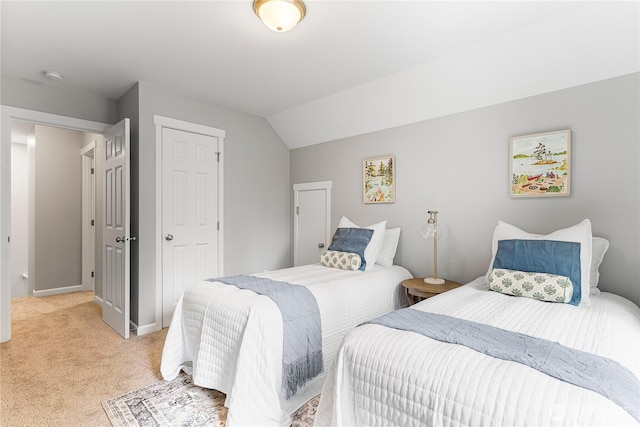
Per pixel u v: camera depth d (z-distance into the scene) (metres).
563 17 1.92
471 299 1.85
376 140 3.39
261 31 2.12
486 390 0.95
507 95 2.49
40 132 4.29
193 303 2.06
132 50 2.38
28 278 4.29
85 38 2.21
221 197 3.54
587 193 2.17
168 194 3.10
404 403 1.09
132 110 3.01
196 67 2.65
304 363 1.89
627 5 1.74
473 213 2.71
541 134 2.33
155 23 2.03
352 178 3.61
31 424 1.65
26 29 2.09
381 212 3.36
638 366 1.11
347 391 1.26
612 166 2.08
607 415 0.82
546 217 2.34
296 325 1.87
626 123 2.03
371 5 1.84
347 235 3.04
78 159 4.59
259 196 3.94
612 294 1.98
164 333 2.93
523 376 0.96
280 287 2.07
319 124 3.71
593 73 2.11
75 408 1.79
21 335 2.88
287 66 2.63
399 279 2.81
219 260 3.51
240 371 1.62
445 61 2.48
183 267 3.21
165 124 3.07
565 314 1.58
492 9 1.87
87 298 4.18
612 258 2.07
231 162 3.64
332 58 2.49
